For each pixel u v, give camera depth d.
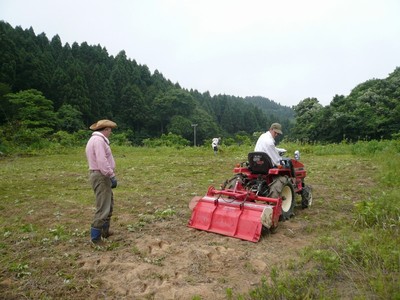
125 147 22.53
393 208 5.44
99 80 61.44
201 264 4.19
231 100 125.25
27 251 4.67
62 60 61.31
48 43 71.75
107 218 4.99
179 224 5.73
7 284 3.75
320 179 9.79
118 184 9.45
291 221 5.85
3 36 43.31
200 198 5.74
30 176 11.18
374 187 8.50
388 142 17.44
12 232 5.45
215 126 77.44
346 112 37.47
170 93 72.88
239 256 4.38
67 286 3.71
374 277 3.40
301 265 3.98
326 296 3.18
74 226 5.75
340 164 12.88
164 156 17.73
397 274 3.43
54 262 4.29
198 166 13.26
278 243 4.86
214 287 3.66
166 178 10.44
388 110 36.03
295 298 3.19
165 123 72.12
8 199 7.78
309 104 48.72
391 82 42.06
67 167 13.55
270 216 5.02
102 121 4.94
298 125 46.09
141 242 4.92
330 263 3.76
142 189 8.74
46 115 31.98
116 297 3.51
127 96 63.22
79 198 7.88
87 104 49.53
